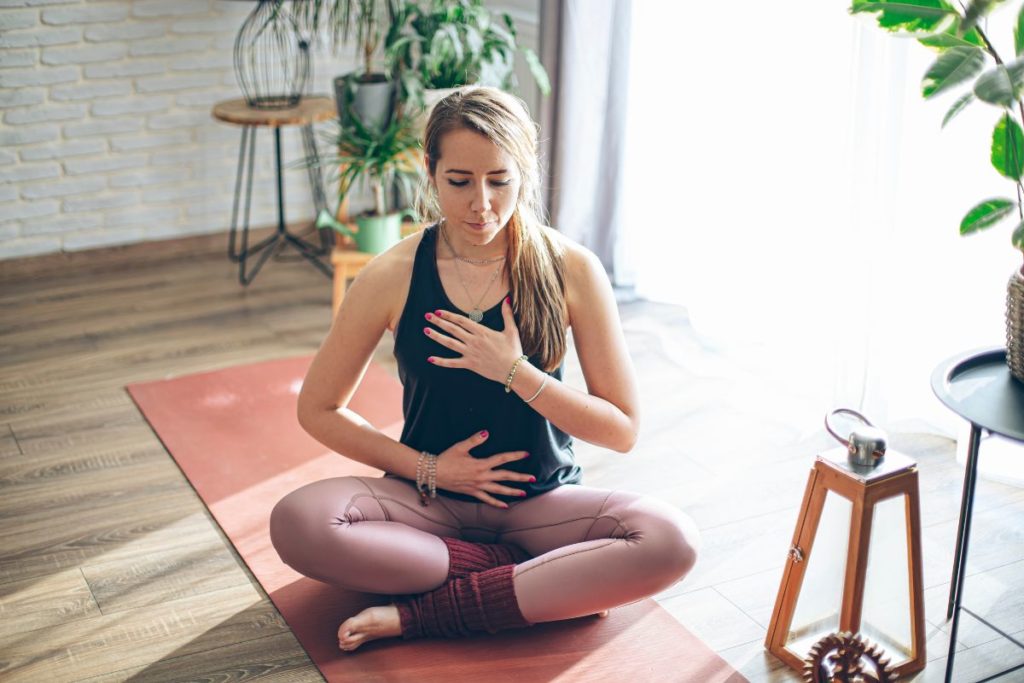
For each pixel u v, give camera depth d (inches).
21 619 82.9
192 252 164.2
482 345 74.0
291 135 166.2
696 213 126.7
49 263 156.6
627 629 80.3
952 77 67.4
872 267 101.0
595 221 139.4
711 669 76.1
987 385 72.2
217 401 117.0
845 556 71.6
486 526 81.5
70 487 100.9
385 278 77.0
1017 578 85.4
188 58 156.3
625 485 99.4
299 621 81.8
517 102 73.2
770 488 98.6
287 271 155.9
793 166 113.8
